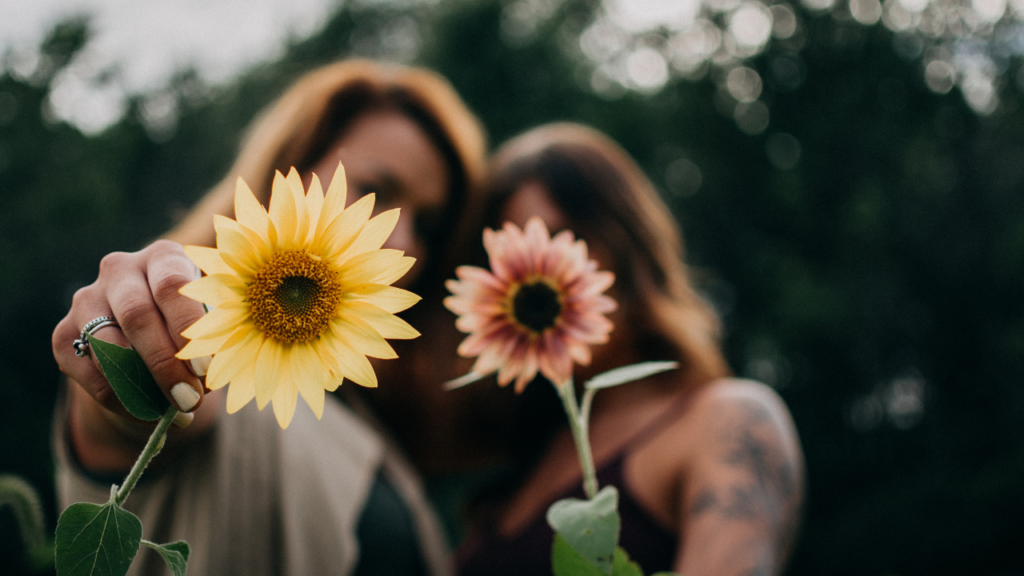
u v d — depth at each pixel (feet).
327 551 4.90
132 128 50.72
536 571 6.88
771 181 58.39
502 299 3.22
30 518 3.05
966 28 55.83
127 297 2.20
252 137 8.59
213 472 4.22
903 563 42.09
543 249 3.26
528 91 58.34
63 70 45.50
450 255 8.51
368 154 7.77
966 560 40.55
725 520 5.25
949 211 55.01
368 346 2.21
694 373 7.29
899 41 58.23
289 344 2.18
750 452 5.73
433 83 8.58
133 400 2.15
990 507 41.68
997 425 50.34
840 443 53.21
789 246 57.06
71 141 46.65
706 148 60.64
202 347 2.09
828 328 52.11
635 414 6.91
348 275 2.23
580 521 2.32
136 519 1.98
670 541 6.17
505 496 7.97
